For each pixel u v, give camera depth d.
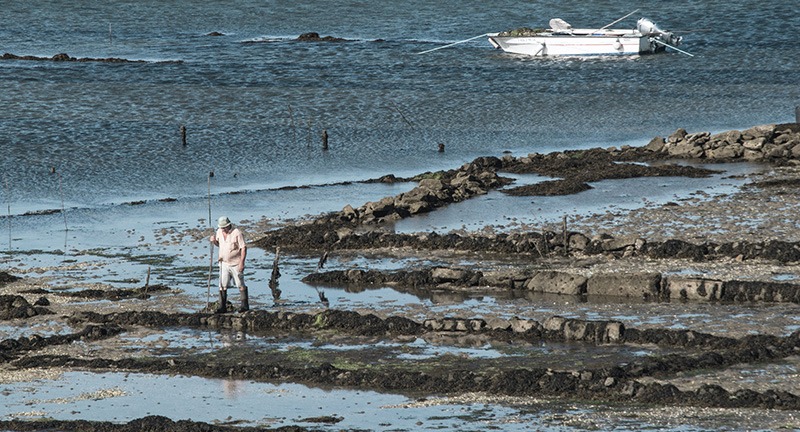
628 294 89.31
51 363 77.69
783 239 103.44
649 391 67.44
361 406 68.00
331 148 166.50
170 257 107.38
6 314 88.75
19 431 65.81
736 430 61.91
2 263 105.75
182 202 133.75
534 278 92.62
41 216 126.62
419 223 118.00
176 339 82.50
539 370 70.75
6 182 143.25
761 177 135.75
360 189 140.38
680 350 75.31
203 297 93.06
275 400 69.62
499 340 79.38
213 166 154.62
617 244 101.81
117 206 131.62
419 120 187.00
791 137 149.50
